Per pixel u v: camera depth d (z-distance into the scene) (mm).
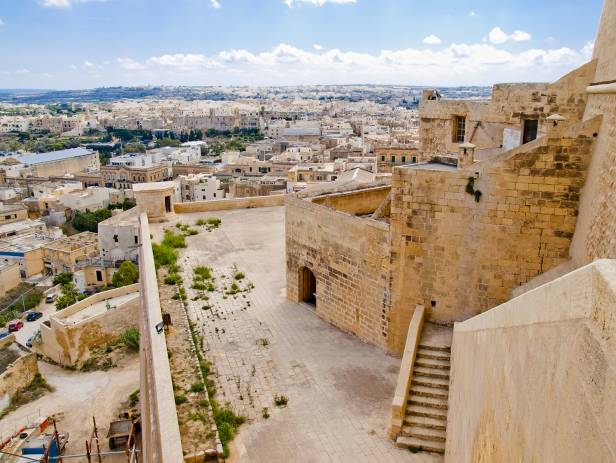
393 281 19328
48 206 128875
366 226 20000
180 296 25297
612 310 3459
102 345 50031
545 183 16219
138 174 160000
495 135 26266
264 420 16297
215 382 18312
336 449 14992
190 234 36094
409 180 18109
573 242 16078
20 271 91812
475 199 17281
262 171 146500
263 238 35250
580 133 15469
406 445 14953
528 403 5309
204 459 14281
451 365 15633
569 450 3977
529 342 5535
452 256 18141
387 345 20188
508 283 17516
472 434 8898
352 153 141750
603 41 17734
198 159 197875
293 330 22406
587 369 3775
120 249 85750
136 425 36000
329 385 18156
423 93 31453
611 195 12227
